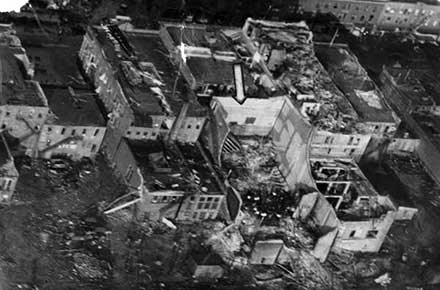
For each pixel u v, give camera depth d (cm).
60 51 16362
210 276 13600
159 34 16450
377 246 15262
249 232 14488
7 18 16762
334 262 14800
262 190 15375
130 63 15288
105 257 13212
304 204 15100
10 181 13175
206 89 15450
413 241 15912
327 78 16738
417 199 16825
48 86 14925
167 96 14938
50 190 13875
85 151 14562
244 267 14025
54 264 12769
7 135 13812
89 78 15712
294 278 14175
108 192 14188
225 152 15675
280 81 16262
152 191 13738
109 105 14888
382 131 16400
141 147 14488
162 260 13538
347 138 15850
